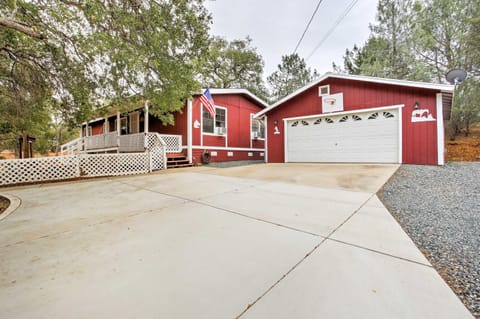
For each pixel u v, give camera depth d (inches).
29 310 48.4
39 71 222.2
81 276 61.6
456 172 203.6
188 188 185.3
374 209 118.2
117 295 53.1
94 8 149.3
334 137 330.0
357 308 47.5
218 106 459.2
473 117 412.5
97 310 48.1
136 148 376.2
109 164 292.7
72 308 48.9
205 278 59.4
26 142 456.8
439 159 251.6
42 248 79.7
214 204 134.6
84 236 90.0
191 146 402.6
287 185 186.4
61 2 161.6
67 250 77.8
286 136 379.6
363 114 304.3
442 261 66.9
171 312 47.1
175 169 341.4
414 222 99.4
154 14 180.1
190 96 273.1
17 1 154.1
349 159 315.9
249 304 49.4
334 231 90.1
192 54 217.9
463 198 130.2
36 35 152.3
